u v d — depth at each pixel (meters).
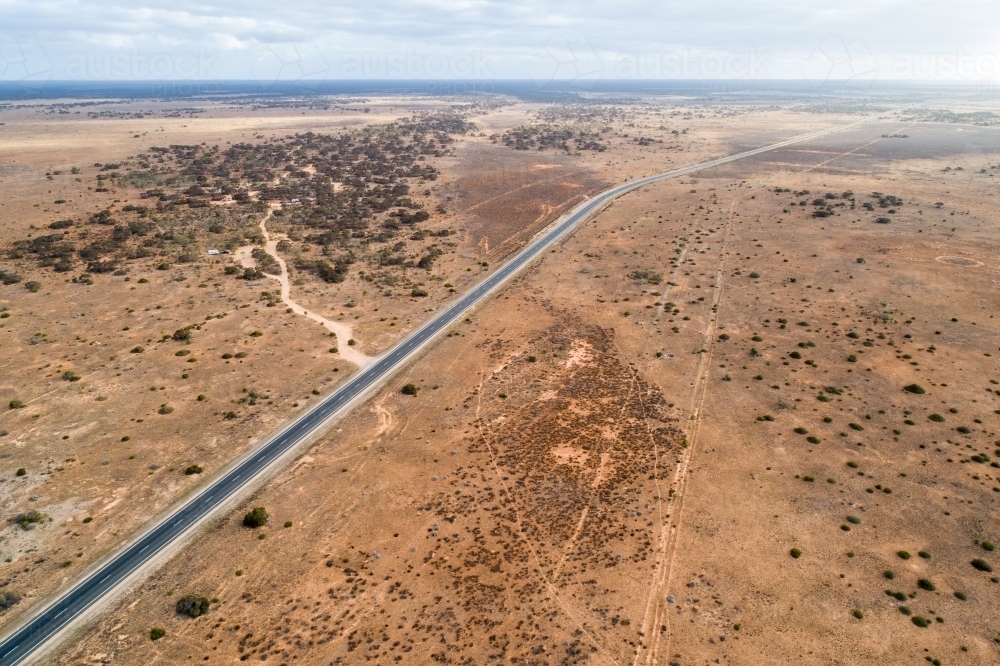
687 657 52.06
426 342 111.88
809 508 70.12
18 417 86.44
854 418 87.12
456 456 79.94
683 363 103.12
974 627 55.00
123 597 59.03
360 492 73.56
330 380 98.94
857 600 57.97
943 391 92.81
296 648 53.09
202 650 53.09
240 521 69.12
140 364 101.44
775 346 107.88
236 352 106.50
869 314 118.69
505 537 65.88
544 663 51.41
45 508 70.44
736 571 61.34
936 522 67.81
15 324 112.88
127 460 79.00
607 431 84.81
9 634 55.12
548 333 114.75
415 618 56.06
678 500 71.50
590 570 61.34
